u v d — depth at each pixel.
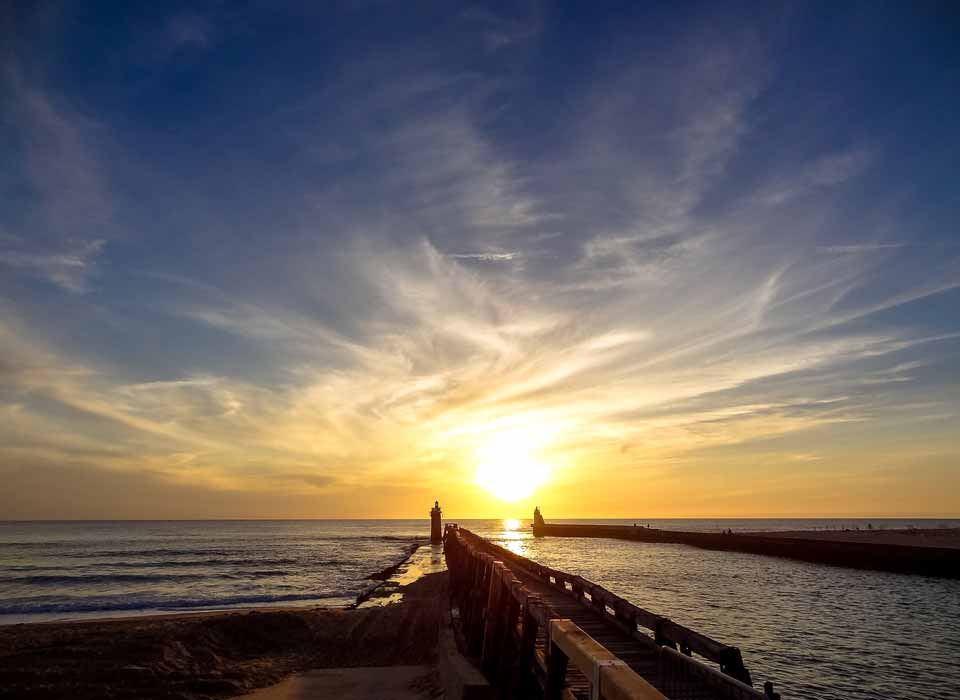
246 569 47.06
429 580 33.44
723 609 24.73
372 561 55.69
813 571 42.16
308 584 36.38
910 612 24.42
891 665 16.03
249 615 17.97
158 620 20.19
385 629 17.70
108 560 56.38
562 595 15.22
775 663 16.17
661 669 7.03
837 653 17.30
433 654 15.30
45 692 11.40
